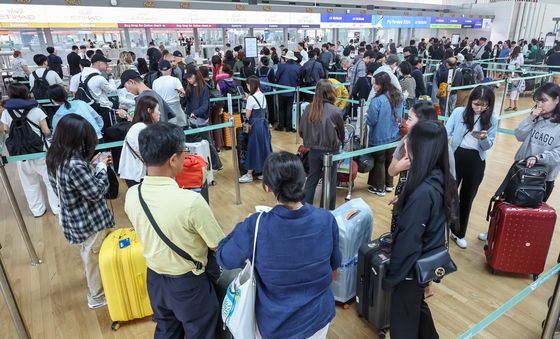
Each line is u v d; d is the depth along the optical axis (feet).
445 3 58.70
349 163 12.75
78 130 6.45
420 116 7.15
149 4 26.48
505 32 56.44
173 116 12.19
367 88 16.62
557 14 60.75
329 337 7.14
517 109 26.68
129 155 8.79
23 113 11.08
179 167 5.00
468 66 22.33
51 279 9.26
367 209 7.75
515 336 7.16
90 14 24.29
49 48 23.24
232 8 30.32
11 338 7.46
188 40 32.35
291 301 4.24
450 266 5.18
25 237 9.59
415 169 4.94
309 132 10.34
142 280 7.33
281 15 33.65
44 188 14.62
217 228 5.08
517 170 8.33
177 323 5.79
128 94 16.99
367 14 39.88
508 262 8.63
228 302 4.54
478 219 11.65
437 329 7.34
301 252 4.11
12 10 21.72
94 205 7.16
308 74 21.57
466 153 9.12
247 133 14.70
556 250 9.93
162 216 4.76
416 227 4.87
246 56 25.11
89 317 7.92
